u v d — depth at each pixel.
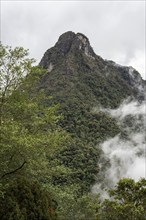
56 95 144.75
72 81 162.25
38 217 9.01
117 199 14.16
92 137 120.00
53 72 174.38
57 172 16.70
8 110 15.91
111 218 13.40
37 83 17.67
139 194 13.80
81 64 184.25
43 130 16.59
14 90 16.08
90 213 24.23
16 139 12.72
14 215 8.52
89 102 150.62
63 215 22.95
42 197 9.52
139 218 12.93
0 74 16.02
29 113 16.33
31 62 16.67
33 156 14.29
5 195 9.21
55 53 192.38
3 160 13.98
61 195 23.91
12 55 16.42
